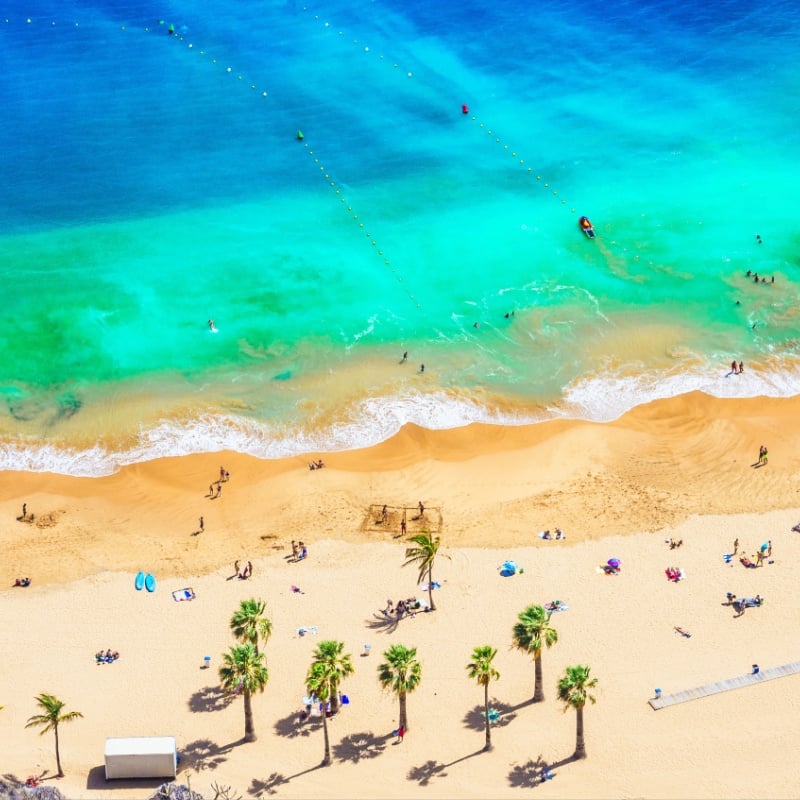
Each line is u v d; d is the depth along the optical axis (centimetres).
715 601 9669
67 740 8619
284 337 13238
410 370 12744
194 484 11331
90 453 11844
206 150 16225
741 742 8400
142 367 12925
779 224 14662
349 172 15725
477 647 8812
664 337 13088
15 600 9962
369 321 13425
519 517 10700
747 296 13638
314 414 12200
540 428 11869
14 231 14888
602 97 16950
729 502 10762
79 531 10788
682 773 8188
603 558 10169
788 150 15838
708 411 11994
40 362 13025
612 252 14300
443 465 11419
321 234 14662
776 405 12062
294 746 8556
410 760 8406
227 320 13488
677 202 15038
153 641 9506
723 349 12912
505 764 8331
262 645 9375
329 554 10338
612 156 15850
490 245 14425
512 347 13038
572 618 9544
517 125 16462
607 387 12438
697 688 8831
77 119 16962
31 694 9000
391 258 14275
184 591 9975
